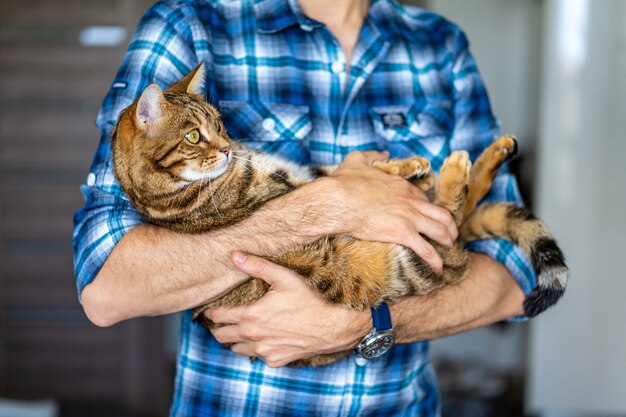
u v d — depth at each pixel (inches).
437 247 63.9
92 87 165.3
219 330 59.4
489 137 72.6
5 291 167.0
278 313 57.2
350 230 57.7
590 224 152.2
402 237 58.6
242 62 64.2
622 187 149.9
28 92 164.4
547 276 65.9
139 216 59.1
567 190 152.7
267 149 64.6
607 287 152.7
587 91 150.1
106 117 60.3
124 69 61.4
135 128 59.0
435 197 66.5
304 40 65.9
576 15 148.9
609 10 147.5
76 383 168.4
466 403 166.7
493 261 67.4
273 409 61.5
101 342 168.2
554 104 152.2
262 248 56.3
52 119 165.5
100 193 57.7
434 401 70.7
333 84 66.5
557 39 150.6
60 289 168.1
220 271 55.8
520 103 177.3
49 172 166.7
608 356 153.9
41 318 167.6
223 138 63.2
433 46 71.7
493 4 180.2
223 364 61.6
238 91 64.1
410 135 68.6
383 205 58.4
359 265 62.1
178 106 60.4
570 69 150.4
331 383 62.6
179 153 60.9
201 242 55.4
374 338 59.5
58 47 163.6
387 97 68.9
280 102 64.8
